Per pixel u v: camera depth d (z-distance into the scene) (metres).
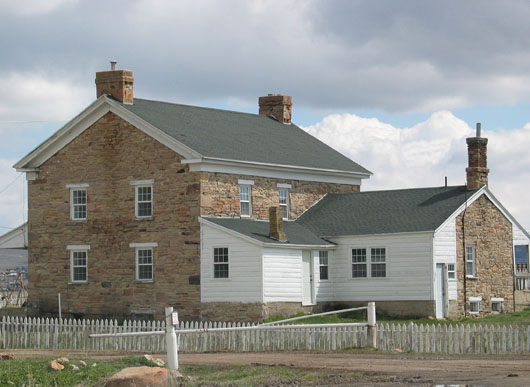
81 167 48.66
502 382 20.95
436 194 47.34
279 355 29.80
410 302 43.88
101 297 47.66
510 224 49.34
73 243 48.75
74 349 35.47
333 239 46.72
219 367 26.20
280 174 49.03
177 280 44.94
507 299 48.50
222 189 45.47
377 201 48.81
